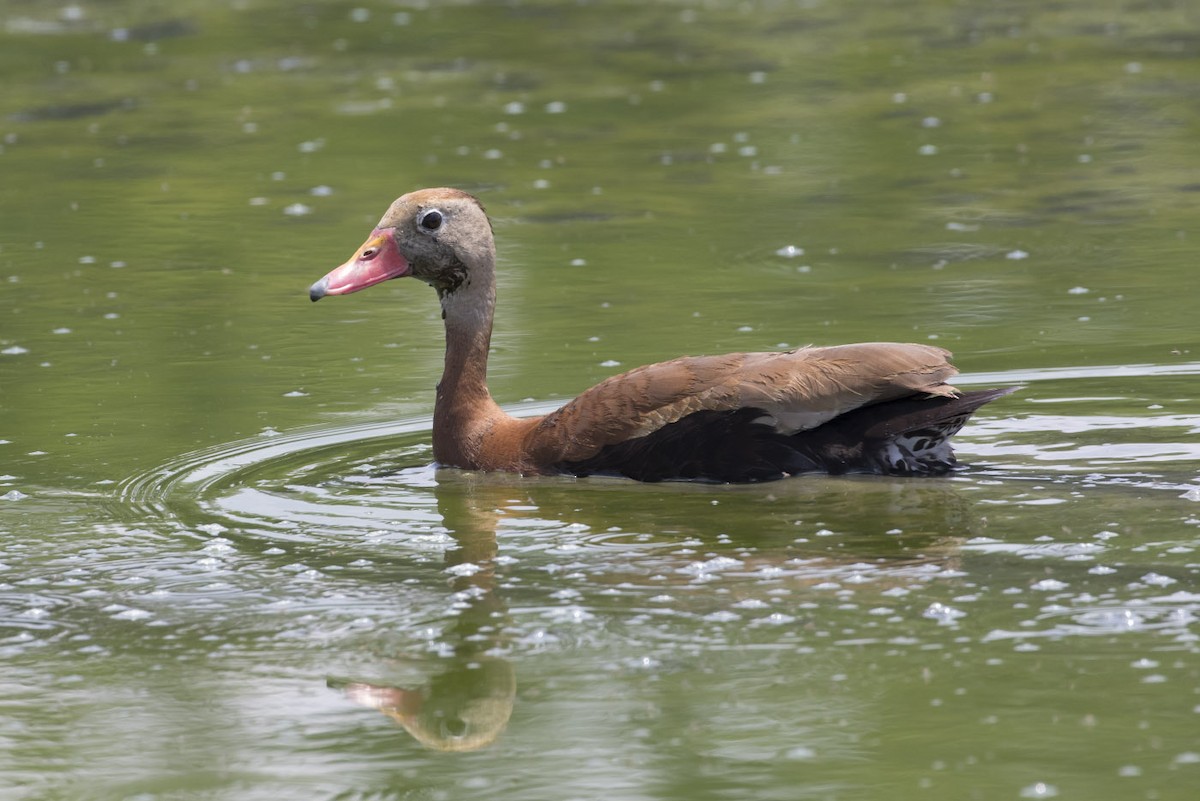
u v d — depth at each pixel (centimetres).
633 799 749
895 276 1841
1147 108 2730
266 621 963
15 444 1341
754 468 1195
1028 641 884
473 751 804
